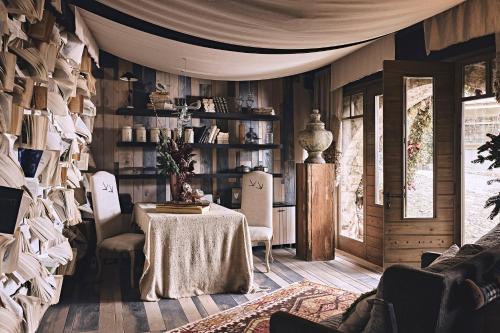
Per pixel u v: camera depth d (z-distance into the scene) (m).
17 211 1.93
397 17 3.62
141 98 5.78
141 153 5.78
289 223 6.20
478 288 1.53
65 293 4.09
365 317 1.74
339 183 6.14
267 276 4.70
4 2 2.03
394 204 4.34
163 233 3.92
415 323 1.43
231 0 3.11
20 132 2.20
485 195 4.12
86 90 4.06
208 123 6.19
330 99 6.22
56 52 2.74
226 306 3.71
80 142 4.09
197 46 4.52
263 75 5.86
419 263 4.33
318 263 5.33
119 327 3.24
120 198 5.43
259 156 6.44
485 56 3.97
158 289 3.90
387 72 4.33
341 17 3.47
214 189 6.19
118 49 5.03
